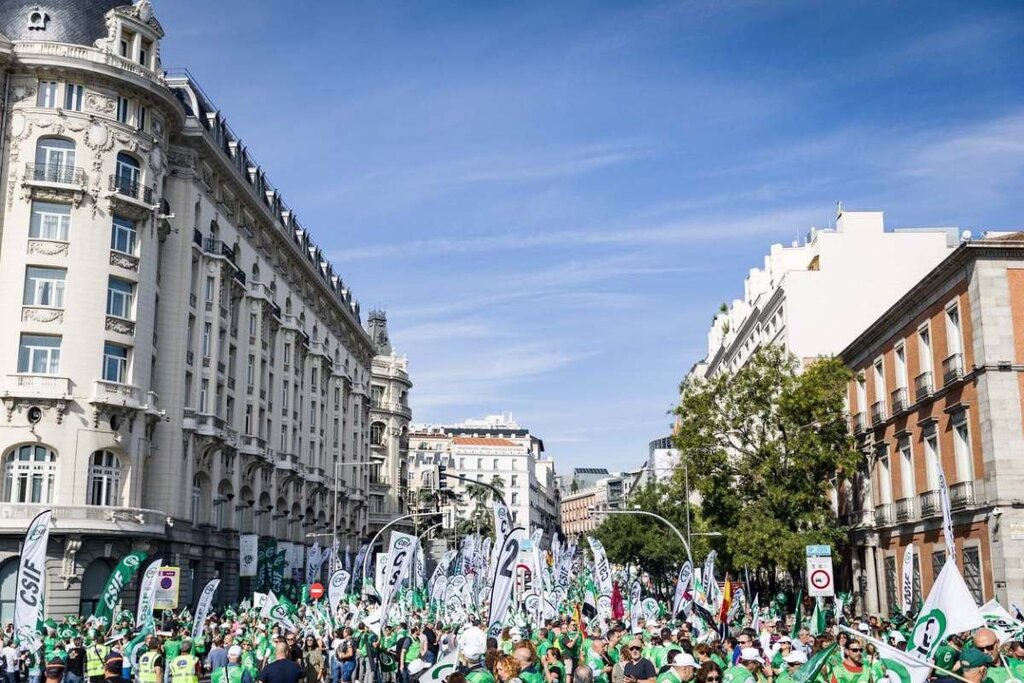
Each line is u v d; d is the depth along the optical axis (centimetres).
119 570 3262
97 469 4697
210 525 5734
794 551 4547
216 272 5806
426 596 5116
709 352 11256
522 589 3219
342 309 9112
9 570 4475
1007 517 3538
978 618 1329
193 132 5441
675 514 8212
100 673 2450
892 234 6669
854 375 4856
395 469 11431
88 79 4825
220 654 2542
